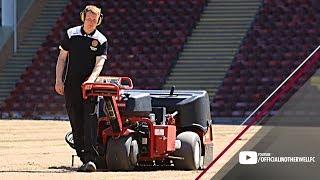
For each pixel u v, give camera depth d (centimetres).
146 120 2730
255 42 8431
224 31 8631
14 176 2577
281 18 8644
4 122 6831
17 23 8662
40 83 8281
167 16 8956
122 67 8469
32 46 8688
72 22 8988
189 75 8275
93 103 2614
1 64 8394
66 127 6150
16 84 8288
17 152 3853
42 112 7975
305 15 8644
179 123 2869
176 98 2875
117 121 2650
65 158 3472
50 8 9131
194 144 2792
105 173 2625
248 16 8750
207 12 8875
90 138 2631
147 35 8794
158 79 8288
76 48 2638
